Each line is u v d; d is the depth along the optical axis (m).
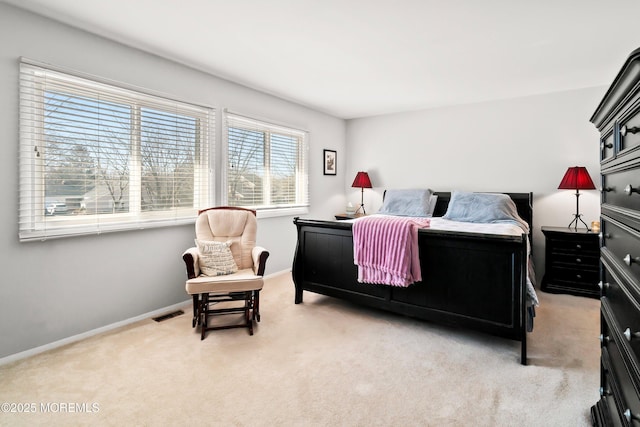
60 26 2.26
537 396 1.72
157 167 2.88
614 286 1.21
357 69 3.16
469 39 2.53
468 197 3.81
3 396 1.72
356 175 5.20
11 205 2.09
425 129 4.67
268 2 2.05
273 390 1.77
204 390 1.77
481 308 2.23
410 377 1.90
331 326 2.61
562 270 3.46
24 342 2.16
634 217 0.93
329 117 5.00
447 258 2.35
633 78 0.92
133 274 2.72
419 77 3.36
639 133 0.94
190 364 2.04
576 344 2.30
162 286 2.93
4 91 2.04
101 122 2.50
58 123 2.28
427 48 2.69
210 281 2.38
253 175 3.83
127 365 2.03
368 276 2.60
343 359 2.10
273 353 2.18
